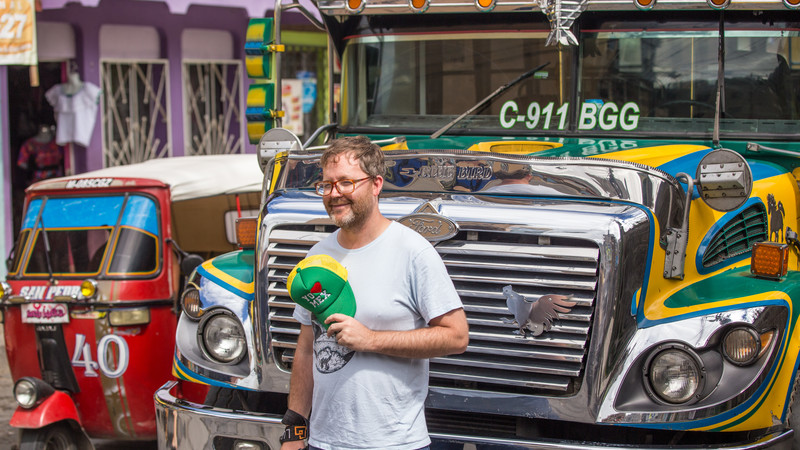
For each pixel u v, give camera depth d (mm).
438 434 3730
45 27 10164
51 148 10555
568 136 4949
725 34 4723
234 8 11406
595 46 4891
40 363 5305
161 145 11219
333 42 5512
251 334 4082
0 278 9445
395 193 3963
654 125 4832
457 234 3738
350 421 3180
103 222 5418
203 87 11547
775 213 4449
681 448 3574
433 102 5242
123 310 5211
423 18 5223
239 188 6230
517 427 3859
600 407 3635
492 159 3873
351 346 3080
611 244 3629
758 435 3719
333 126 5559
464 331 3176
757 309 3666
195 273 4410
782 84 4684
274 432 3924
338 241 3266
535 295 3668
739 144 4711
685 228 3936
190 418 4078
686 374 3621
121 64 10812
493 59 5078
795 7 4547
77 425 5188
